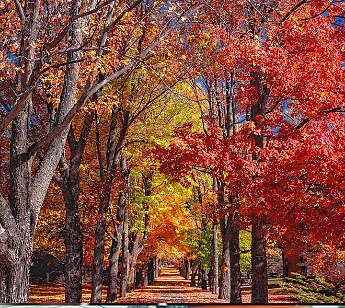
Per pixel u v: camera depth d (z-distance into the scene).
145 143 18.34
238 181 10.02
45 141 7.78
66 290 11.22
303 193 8.99
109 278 21.12
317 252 15.22
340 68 10.06
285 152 9.76
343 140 8.92
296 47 10.34
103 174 17.66
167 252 36.91
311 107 9.67
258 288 11.59
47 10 8.77
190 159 10.40
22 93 6.41
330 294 16.48
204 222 28.81
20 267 7.18
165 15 11.22
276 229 11.85
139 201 24.72
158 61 12.88
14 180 7.57
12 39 8.62
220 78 16.09
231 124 16.50
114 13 10.23
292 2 11.76
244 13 11.79
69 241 11.54
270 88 12.23
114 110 17.05
